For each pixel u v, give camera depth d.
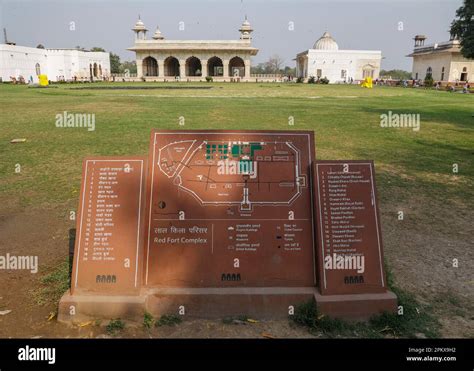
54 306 3.28
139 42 58.94
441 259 4.18
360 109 18.84
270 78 60.25
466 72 54.88
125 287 3.11
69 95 25.75
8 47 49.81
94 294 3.11
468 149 9.74
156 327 3.04
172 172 3.31
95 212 3.21
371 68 62.41
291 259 3.23
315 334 2.97
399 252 4.34
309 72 61.78
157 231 3.24
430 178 7.19
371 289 3.16
